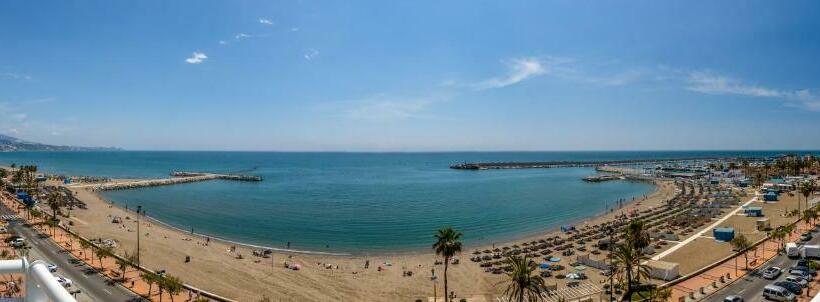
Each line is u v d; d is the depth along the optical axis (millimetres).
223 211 184250
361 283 89062
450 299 76750
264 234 141625
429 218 169750
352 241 132750
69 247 102875
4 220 129625
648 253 100938
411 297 80875
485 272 95250
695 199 196250
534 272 91938
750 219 140125
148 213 177000
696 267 88625
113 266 90875
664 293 66562
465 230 149250
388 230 148125
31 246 102125
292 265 100250
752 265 87312
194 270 93375
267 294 81125
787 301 66938
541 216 175500
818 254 87688
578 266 95625
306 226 153875
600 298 75062
